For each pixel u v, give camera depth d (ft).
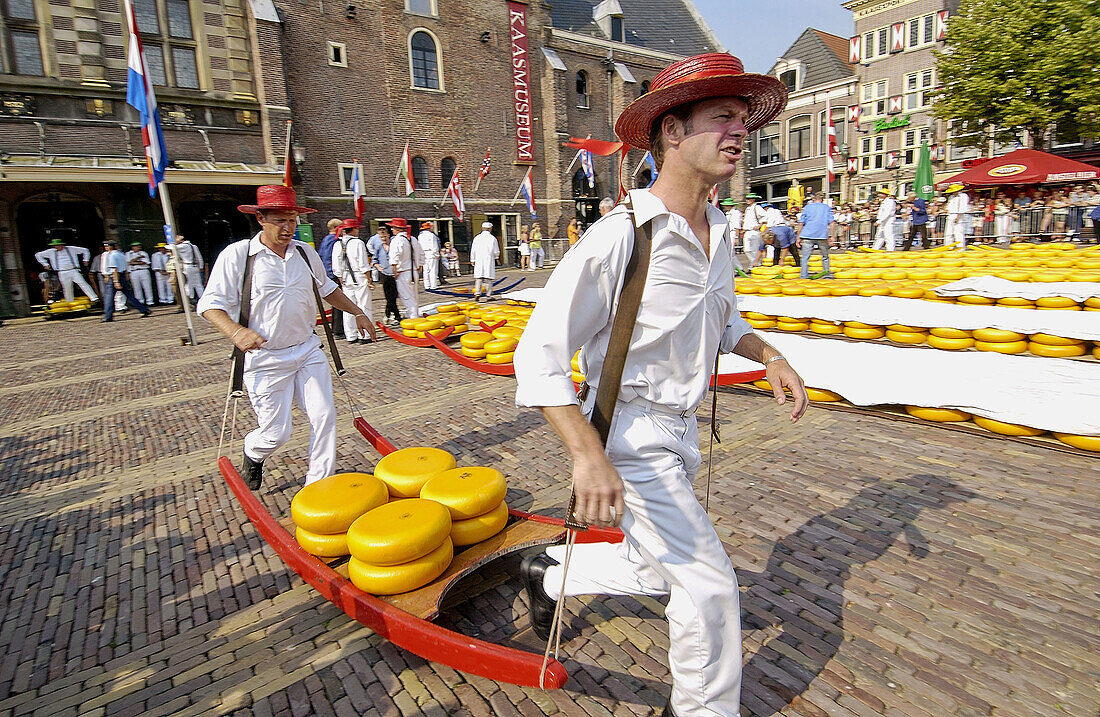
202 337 38.65
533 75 89.04
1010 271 22.94
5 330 48.24
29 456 18.07
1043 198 62.13
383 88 75.66
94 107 55.31
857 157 116.47
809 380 17.88
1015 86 70.08
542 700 7.52
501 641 8.66
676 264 5.46
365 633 9.05
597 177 96.68
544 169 91.09
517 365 5.27
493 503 9.64
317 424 12.39
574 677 7.86
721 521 11.53
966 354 18.07
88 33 54.65
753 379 18.54
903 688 7.41
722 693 5.79
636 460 5.67
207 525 12.89
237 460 16.46
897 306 20.84
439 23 79.15
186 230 63.41
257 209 11.55
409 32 76.89
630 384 5.66
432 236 53.42
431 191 80.18
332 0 71.15
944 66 76.02
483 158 84.43
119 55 56.65
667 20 112.37
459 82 81.56
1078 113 68.54
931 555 10.09
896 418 16.33
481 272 47.01
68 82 54.19
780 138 128.98
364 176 74.69
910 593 9.17
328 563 9.54
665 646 8.36
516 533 9.84
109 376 28.45
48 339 41.86
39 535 12.95
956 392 15.24
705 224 5.99
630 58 100.17
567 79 93.20
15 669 8.76
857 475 13.14
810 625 8.61
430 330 30.48
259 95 63.21
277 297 11.82
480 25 82.58
